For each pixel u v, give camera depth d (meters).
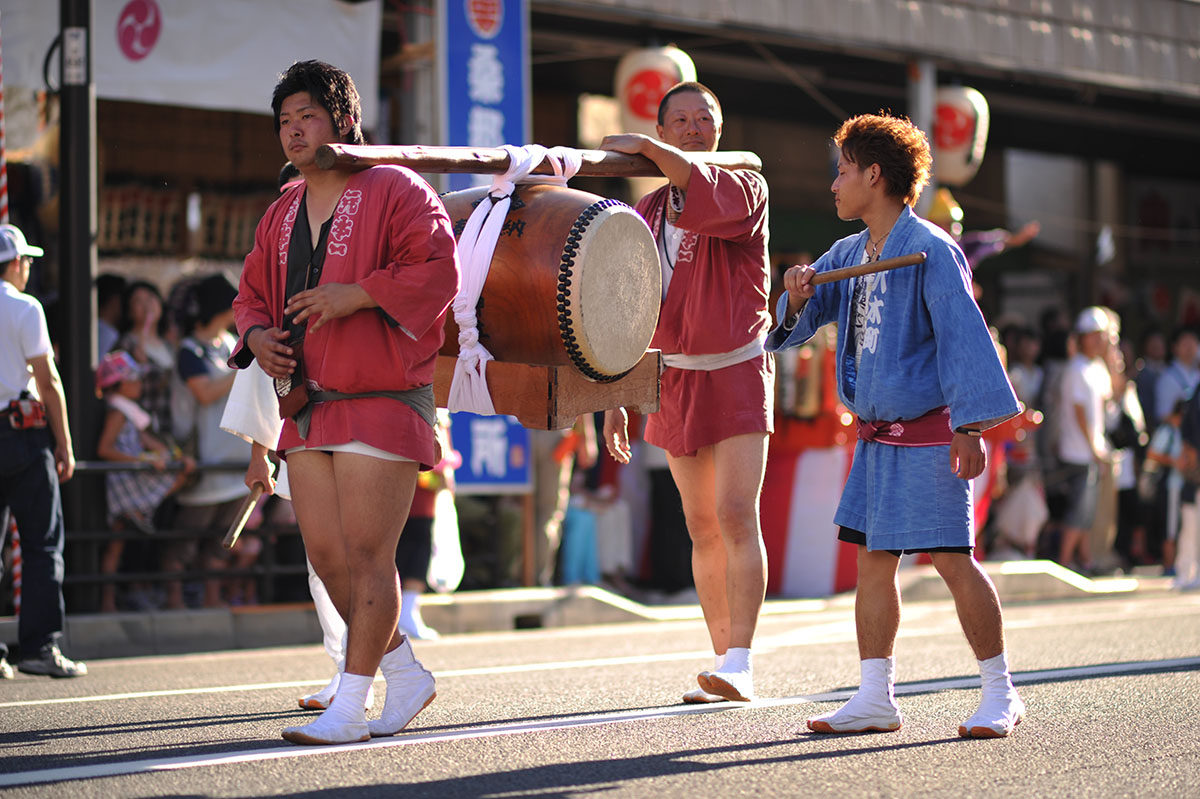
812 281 10.66
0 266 16.22
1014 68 30.84
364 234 9.91
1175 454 29.59
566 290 10.98
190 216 26.80
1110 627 19.95
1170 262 46.38
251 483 12.27
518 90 24.45
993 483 28.30
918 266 10.48
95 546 20.23
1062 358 33.75
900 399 10.43
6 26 22.36
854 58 31.00
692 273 12.59
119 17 22.97
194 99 23.48
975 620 10.70
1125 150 43.59
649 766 9.46
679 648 18.73
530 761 9.62
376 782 8.89
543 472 24.69
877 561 10.88
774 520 26.41
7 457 15.84
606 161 11.82
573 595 23.12
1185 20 33.41
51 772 9.36
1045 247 44.62
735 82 34.34
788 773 9.23
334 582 10.66
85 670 16.22
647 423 13.20
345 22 24.56
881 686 10.90
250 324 10.34
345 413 9.87
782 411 26.31
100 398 21.47
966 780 9.03
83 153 20.70
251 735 10.95
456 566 21.12
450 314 11.25
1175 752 10.02
